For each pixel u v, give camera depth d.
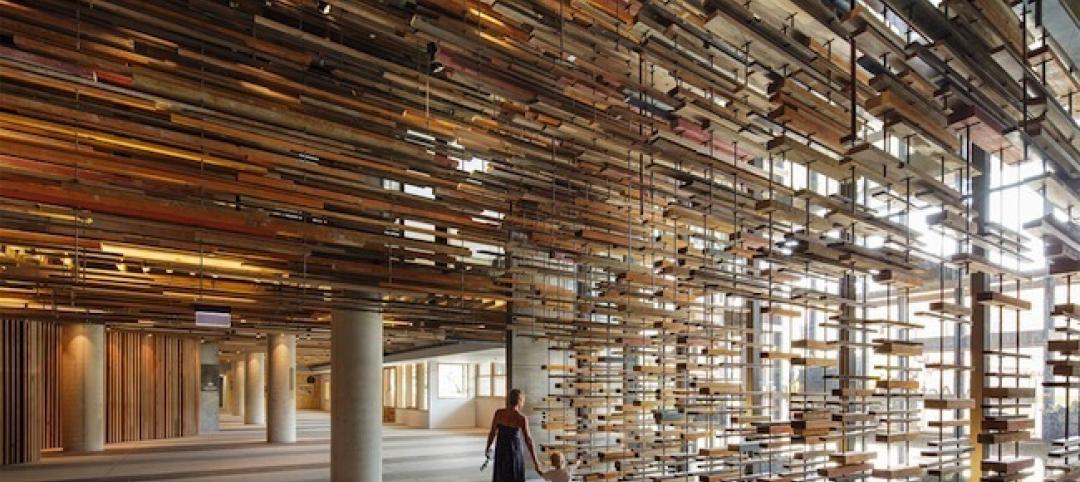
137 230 4.90
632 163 6.77
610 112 5.93
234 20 4.99
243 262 5.84
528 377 9.63
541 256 7.89
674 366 6.96
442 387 21.39
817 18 4.12
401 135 5.79
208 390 20.17
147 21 4.62
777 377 8.66
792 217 5.03
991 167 6.16
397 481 9.47
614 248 7.02
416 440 15.97
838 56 4.70
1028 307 4.78
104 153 4.68
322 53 5.40
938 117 4.34
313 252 6.11
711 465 6.05
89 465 11.69
